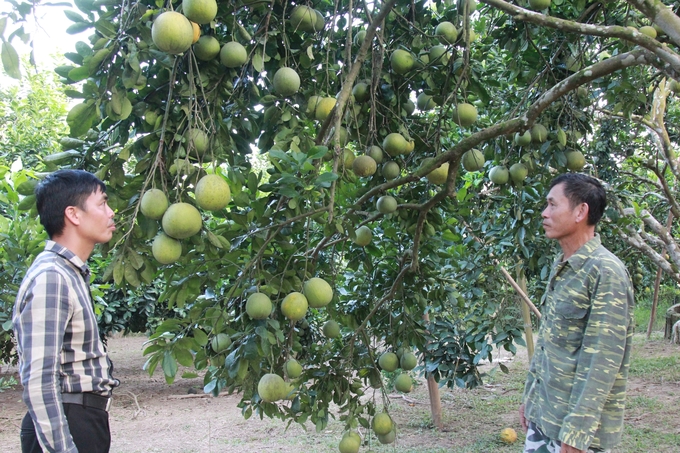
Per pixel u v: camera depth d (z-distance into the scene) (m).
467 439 5.77
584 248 2.29
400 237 4.11
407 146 3.11
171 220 2.06
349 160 2.92
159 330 2.54
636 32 2.21
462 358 4.89
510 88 4.91
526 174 3.38
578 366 2.14
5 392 8.40
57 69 2.01
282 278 2.72
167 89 2.25
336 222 2.47
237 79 2.63
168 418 7.07
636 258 7.86
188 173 2.12
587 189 2.29
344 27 3.35
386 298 3.54
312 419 3.34
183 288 2.64
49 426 1.63
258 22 2.68
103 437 1.88
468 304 5.34
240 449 5.73
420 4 3.11
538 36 3.55
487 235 4.60
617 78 3.67
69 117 2.00
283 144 2.56
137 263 2.22
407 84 3.24
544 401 2.29
